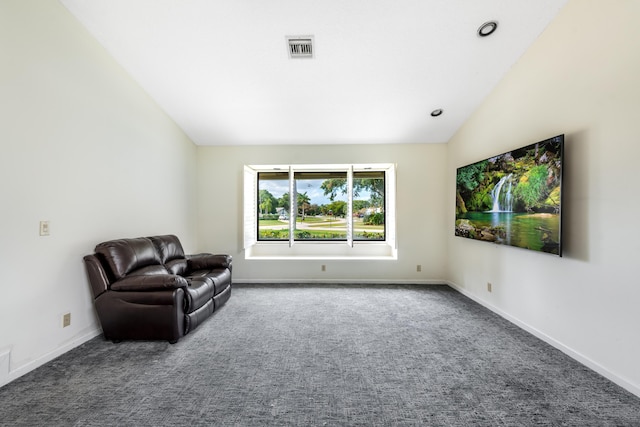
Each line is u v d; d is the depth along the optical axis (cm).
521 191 261
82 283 240
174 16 232
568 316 221
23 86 195
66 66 227
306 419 152
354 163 446
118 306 234
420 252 439
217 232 448
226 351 226
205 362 209
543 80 245
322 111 361
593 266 200
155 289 235
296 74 296
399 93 325
